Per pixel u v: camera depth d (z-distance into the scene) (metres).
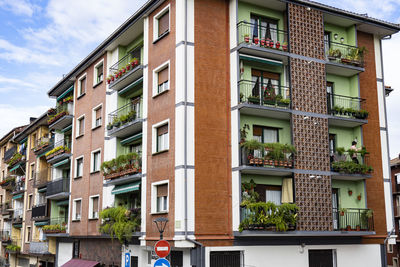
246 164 19.22
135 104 24.44
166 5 21.09
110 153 25.38
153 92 21.30
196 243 18.17
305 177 20.33
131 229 21.28
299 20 21.69
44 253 32.94
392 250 46.69
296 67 21.14
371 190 22.69
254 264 19.31
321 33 22.16
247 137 20.56
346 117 22.34
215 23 20.53
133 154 22.05
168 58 20.55
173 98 19.83
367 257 22.06
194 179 18.80
